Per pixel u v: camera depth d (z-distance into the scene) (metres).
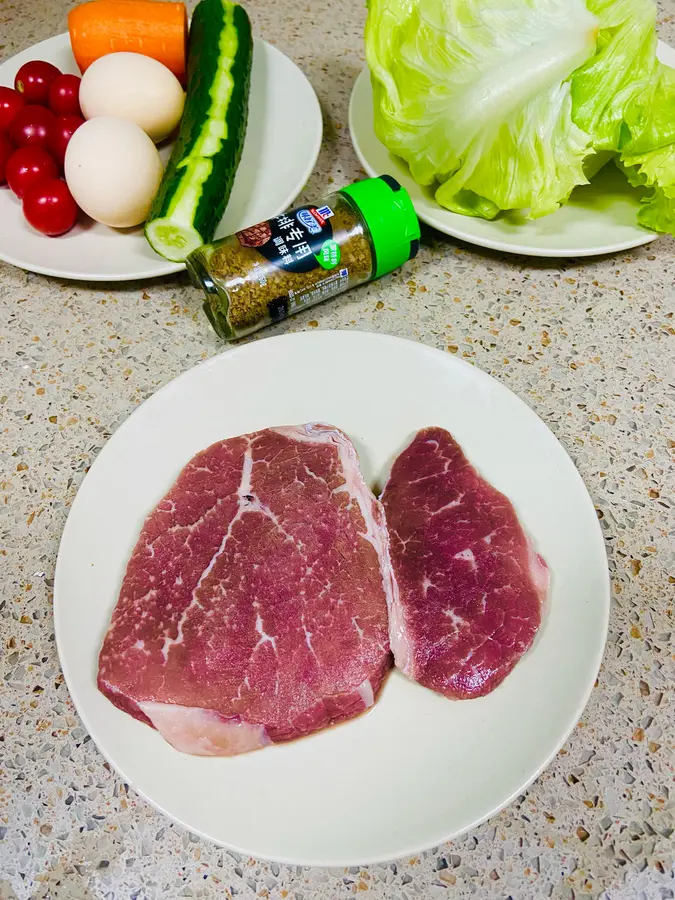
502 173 0.33
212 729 0.23
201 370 0.31
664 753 0.25
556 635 0.25
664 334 0.35
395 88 0.34
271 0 0.50
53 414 0.33
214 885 0.23
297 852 0.21
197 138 0.35
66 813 0.24
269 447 0.29
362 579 0.26
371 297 0.36
